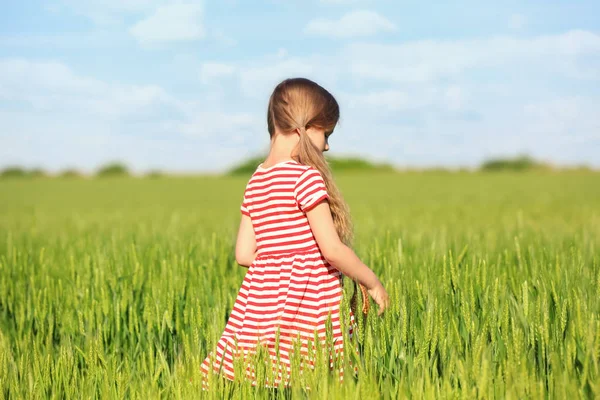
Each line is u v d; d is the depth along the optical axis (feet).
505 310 9.73
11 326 14.94
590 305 10.51
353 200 69.56
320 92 10.71
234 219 40.06
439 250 17.56
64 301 14.96
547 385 9.37
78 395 10.32
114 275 15.26
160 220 42.19
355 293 10.72
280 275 10.41
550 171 180.75
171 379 9.86
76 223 38.29
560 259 15.47
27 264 18.07
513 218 39.32
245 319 10.54
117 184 142.82
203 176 193.36
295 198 10.34
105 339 12.53
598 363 8.98
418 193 84.48
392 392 8.93
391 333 10.09
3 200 80.18
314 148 10.46
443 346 9.85
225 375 10.40
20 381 10.70
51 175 193.26
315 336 9.29
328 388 8.79
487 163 186.80
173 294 13.38
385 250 16.08
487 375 8.43
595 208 47.91
